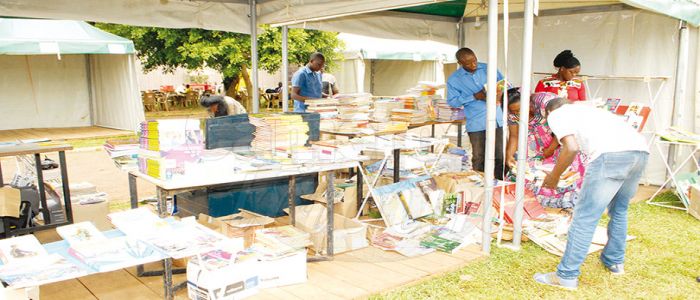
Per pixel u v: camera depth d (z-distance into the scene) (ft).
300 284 10.60
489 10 11.33
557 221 14.10
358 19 21.25
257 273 10.07
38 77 42.34
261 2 18.88
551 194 15.72
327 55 47.65
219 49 41.81
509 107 13.29
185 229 9.46
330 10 16.03
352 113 16.52
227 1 18.70
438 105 19.15
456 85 17.24
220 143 12.72
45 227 13.69
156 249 8.45
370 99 17.60
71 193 15.92
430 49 52.29
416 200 14.62
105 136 37.04
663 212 16.26
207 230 9.50
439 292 10.37
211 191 13.19
